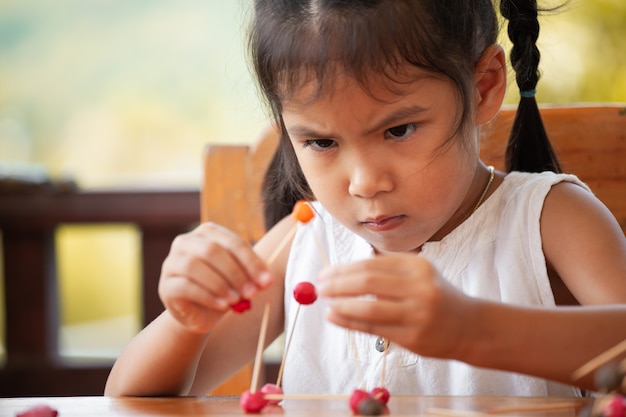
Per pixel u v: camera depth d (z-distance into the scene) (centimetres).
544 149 157
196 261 109
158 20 490
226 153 173
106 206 262
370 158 122
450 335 96
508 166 160
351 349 147
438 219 127
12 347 268
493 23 142
